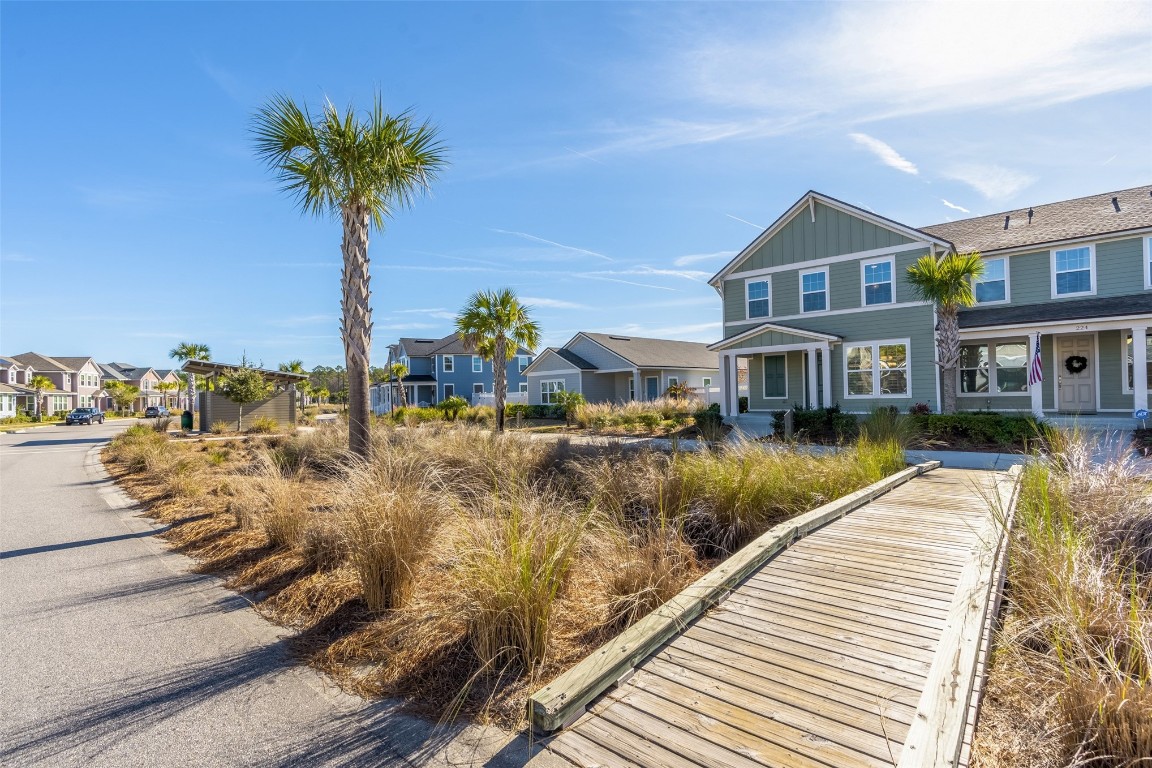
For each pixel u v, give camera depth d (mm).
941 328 15438
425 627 3945
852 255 18609
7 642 4004
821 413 16797
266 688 3355
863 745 2555
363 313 9602
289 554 5676
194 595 4914
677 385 32250
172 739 2861
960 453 12438
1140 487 5359
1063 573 3721
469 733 2873
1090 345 16250
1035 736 2717
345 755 2721
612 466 7793
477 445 10023
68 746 2811
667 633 3658
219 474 11594
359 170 8977
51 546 6594
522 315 20438
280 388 30547
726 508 6438
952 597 4125
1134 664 2990
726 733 2689
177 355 42406
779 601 4219
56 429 37094
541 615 3555
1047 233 17344
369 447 9219
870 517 6496
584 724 2832
